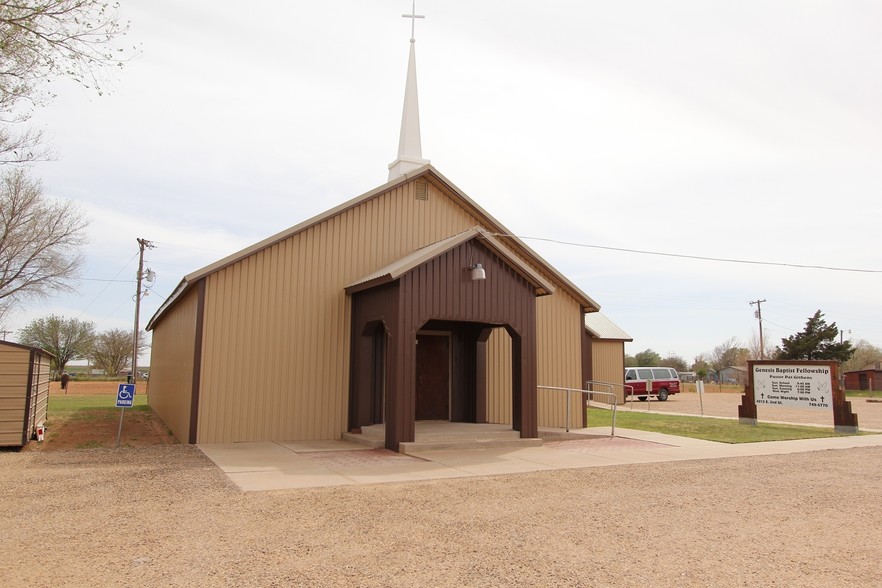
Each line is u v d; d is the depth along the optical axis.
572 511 7.43
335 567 5.28
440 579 5.04
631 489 8.85
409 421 12.42
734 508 7.79
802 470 10.77
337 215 14.98
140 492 8.12
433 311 12.85
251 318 13.67
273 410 13.71
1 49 8.59
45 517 6.80
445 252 13.11
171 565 5.25
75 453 11.67
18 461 10.70
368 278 13.66
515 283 14.03
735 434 16.61
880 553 5.98
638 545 6.10
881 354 80.12
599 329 32.94
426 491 8.46
